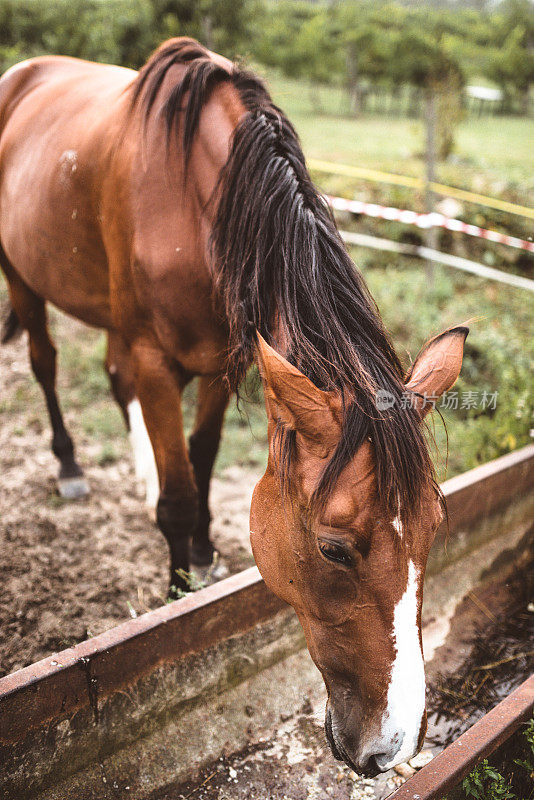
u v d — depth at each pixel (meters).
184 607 1.78
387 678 1.22
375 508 1.21
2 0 9.61
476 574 2.63
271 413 1.42
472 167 8.66
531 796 1.74
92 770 1.68
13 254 2.91
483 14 25.59
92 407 3.97
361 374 1.29
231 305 1.71
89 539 2.94
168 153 1.98
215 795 1.78
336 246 1.56
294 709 2.04
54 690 1.55
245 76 1.99
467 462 3.23
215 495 3.34
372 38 15.91
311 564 1.30
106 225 2.19
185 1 5.61
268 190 1.68
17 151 2.81
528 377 3.77
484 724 1.52
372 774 1.27
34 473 3.38
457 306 5.16
